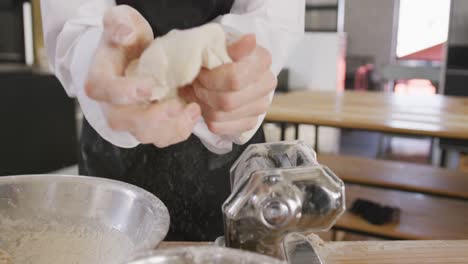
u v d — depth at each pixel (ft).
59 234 2.34
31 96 10.89
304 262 1.82
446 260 2.28
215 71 1.65
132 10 1.78
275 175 1.82
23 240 2.28
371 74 16.94
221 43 1.66
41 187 2.53
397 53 16.65
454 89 11.65
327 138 14.33
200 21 2.91
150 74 1.54
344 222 6.30
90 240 2.28
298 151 2.17
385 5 16.35
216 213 3.46
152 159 3.39
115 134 2.27
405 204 6.91
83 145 3.61
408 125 5.92
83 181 2.52
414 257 2.31
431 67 14.64
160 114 1.50
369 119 6.30
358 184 7.14
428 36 15.93
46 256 2.16
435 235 5.83
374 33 16.80
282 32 2.55
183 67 1.52
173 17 2.87
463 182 6.98
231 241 1.87
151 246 1.73
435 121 6.18
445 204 6.89
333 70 15.61
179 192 3.44
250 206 1.82
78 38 2.34
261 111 1.94
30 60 12.43
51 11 2.57
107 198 2.45
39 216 2.48
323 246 2.42
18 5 12.07
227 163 3.38
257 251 1.87
